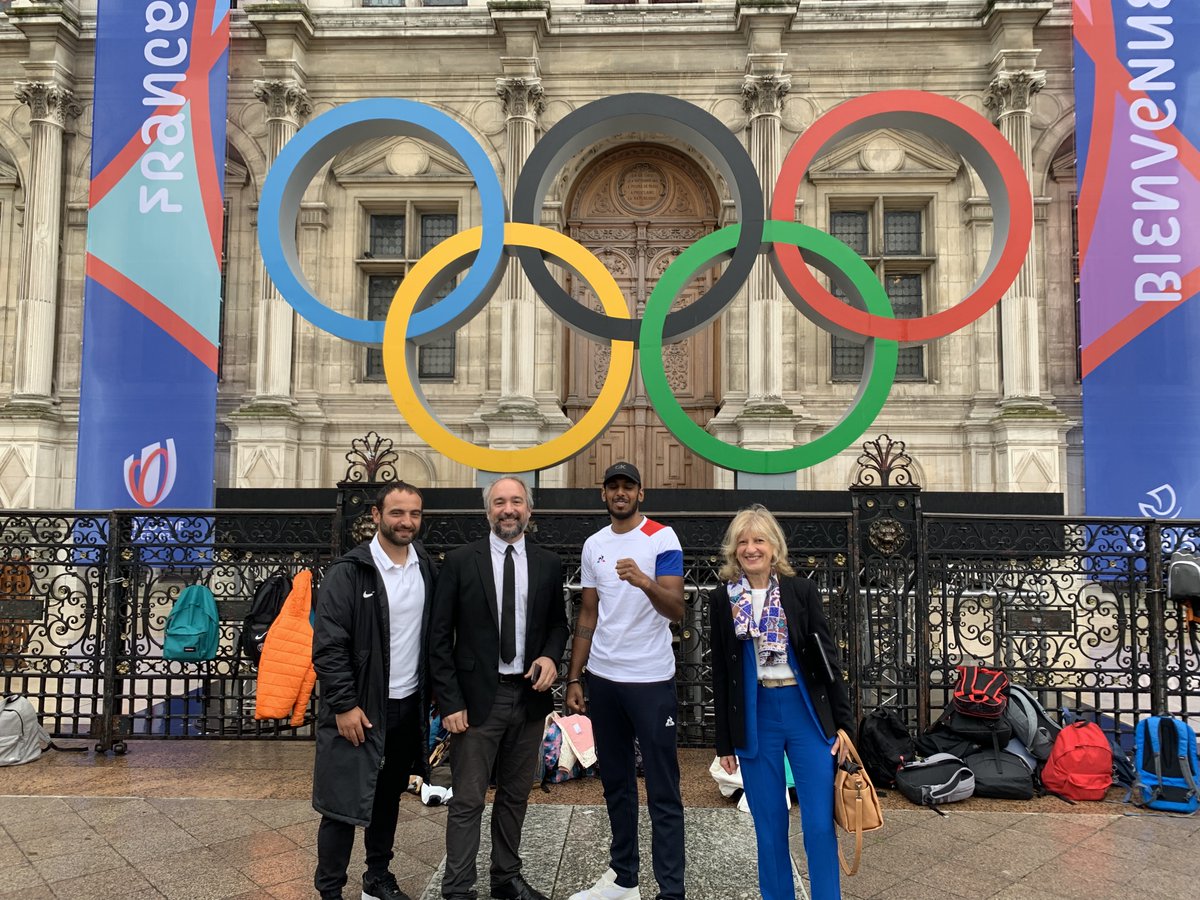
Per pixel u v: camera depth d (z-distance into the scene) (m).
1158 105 10.80
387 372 6.62
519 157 12.94
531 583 3.51
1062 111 13.02
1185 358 10.64
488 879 3.70
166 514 5.95
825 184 13.41
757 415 12.35
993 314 12.92
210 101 11.66
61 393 13.49
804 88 13.22
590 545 3.70
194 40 11.66
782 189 6.78
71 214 13.73
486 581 3.43
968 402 12.84
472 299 6.62
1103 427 10.73
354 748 3.19
